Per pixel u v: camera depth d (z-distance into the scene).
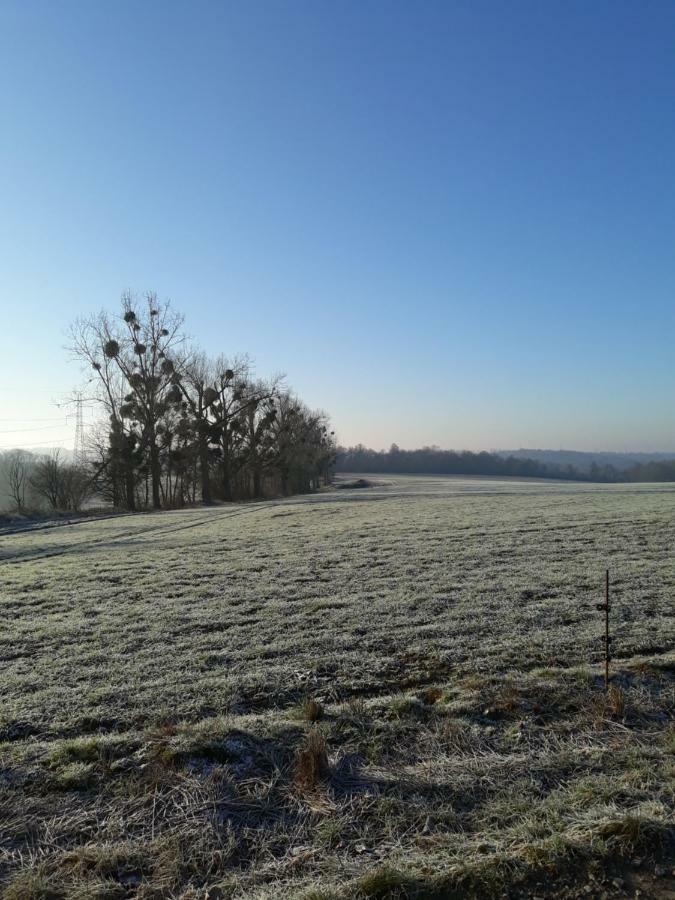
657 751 4.46
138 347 43.84
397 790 4.14
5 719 5.31
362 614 8.34
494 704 5.28
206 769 4.40
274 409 59.50
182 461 48.44
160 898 3.28
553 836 3.55
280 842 3.71
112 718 5.31
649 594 8.71
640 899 3.14
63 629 8.24
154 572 12.72
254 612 8.85
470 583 9.91
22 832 3.81
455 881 3.30
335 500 41.09
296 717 5.19
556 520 18.59
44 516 35.06
